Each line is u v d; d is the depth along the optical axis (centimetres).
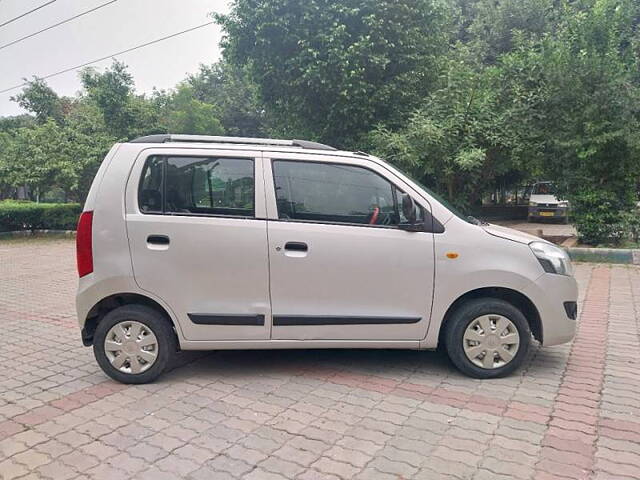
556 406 349
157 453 295
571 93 942
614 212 984
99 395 379
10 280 909
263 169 394
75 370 438
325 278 386
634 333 516
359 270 385
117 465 283
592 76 919
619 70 913
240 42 1160
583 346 477
